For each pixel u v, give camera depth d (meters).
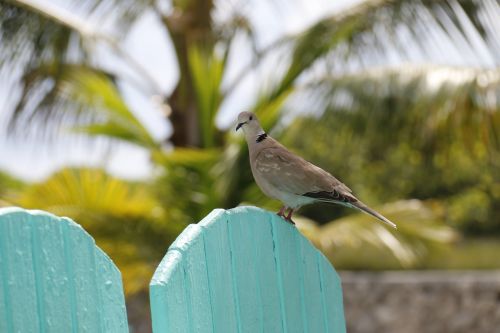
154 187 10.48
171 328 3.29
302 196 5.16
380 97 10.16
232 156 9.84
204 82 10.49
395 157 19.52
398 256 10.39
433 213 11.50
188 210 10.30
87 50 10.78
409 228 11.04
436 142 10.46
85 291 3.19
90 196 10.05
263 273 4.17
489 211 20.69
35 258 2.98
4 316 2.83
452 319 12.59
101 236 10.05
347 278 13.15
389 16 10.66
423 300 12.73
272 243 4.30
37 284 2.98
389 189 19.69
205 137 10.92
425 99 9.97
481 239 20.72
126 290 10.23
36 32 10.59
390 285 12.91
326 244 10.34
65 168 10.26
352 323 13.03
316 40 10.82
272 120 9.92
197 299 3.56
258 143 5.57
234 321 3.87
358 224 10.65
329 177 5.27
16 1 10.46
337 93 10.34
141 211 10.12
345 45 10.84
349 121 10.41
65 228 3.13
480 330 12.45
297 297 4.43
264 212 4.28
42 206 10.02
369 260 17.27
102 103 10.36
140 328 12.62
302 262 4.52
